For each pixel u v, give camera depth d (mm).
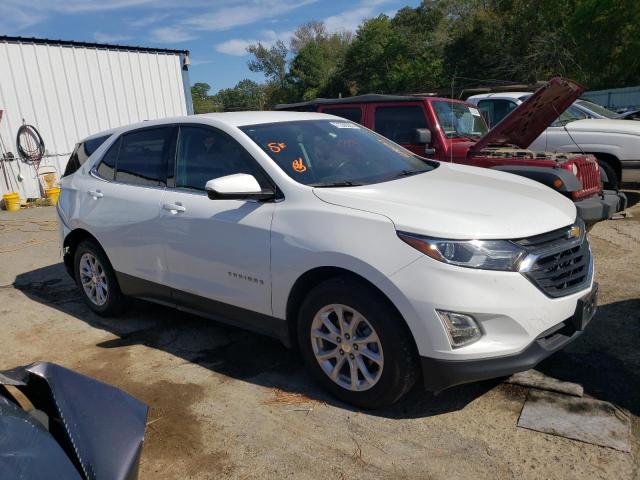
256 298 3646
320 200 3361
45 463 1821
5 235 9383
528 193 3578
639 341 3916
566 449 2826
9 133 12695
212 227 3807
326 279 3324
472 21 34156
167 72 15516
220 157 3973
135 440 2090
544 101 6078
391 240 2998
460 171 4176
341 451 2943
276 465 2879
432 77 38438
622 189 9625
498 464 2758
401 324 3008
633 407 3143
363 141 4387
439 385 2949
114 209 4637
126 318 5125
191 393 3654
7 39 12484
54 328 4992
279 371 3881
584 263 3320
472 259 2863
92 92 13977
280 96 74312
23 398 2680
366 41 53250
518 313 2883
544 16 29781
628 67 25344
